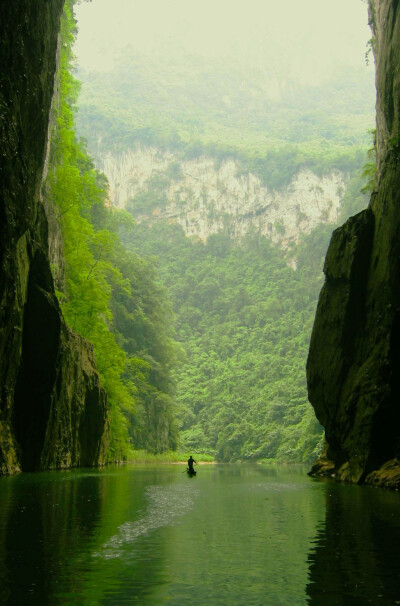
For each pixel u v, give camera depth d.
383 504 16.92
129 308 90.06
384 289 25.75
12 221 21.78
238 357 187.38
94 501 16.92
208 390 165.38
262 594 7.71
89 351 42.31
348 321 28.83
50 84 28.41
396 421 24.27
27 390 29.66
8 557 9.40
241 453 128.50
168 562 9.38
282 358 169.62
